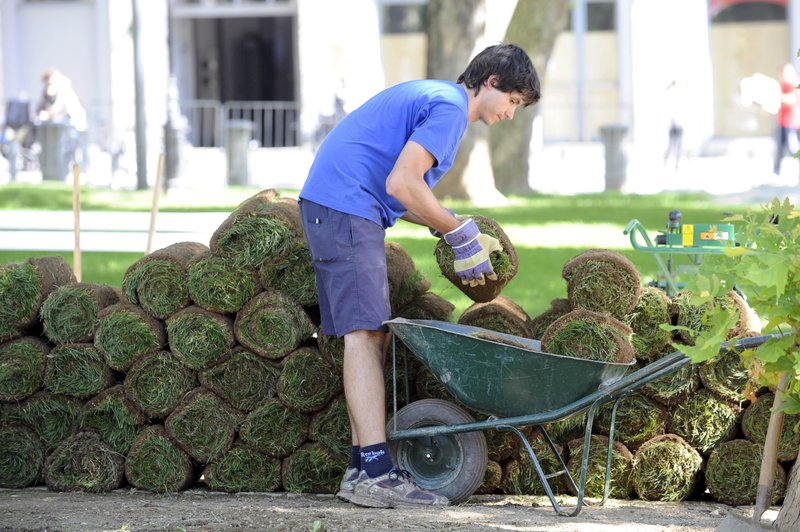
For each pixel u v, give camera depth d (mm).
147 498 12156
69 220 17516
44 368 12539
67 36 60219
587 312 11391
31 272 12586
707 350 9367
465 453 11523
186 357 12203
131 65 59500
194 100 63344
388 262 12430
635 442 12234
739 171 53531
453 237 11109
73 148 49375
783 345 9484
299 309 12164
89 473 12422
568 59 57938
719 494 11977
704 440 12047
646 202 39094
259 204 12391
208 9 61969
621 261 11773
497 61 11289
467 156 39438
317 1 58094
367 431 11242
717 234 12602
